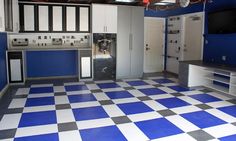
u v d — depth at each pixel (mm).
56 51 6754
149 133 3141
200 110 4074
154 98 4809
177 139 2967
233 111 4035
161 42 7977
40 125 3381
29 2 6016
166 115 3822
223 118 3699
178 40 7328
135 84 6109
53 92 5215
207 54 6090
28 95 4945
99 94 5078
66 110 4027
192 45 6758
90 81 6434
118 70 6750
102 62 6609
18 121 3518
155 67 8023
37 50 6023
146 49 7785
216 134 3117
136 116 3770
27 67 6562
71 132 3152
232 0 5168
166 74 7590
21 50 5754
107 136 3045
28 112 3910
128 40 6730
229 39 5320
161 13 7793
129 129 3264
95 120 3586
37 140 2914
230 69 4762
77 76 6883
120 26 6578
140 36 6844
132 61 6871
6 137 2986
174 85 6012
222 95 5070
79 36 6676
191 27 6770
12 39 6199
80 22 6461
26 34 6289
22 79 5887
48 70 6773
